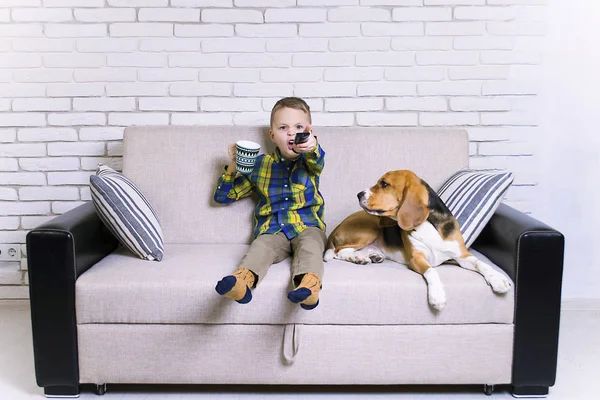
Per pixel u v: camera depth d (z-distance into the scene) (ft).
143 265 7.27
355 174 8.56
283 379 6.95
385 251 7.72
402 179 7.24
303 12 9.46
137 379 6.96
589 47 9.57
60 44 9.51
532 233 6.81
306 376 6.93
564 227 9.93
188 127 8.75
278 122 7.75
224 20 9.47
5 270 9.92
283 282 6.86
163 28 9.48
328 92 9.62
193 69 9.57
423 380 6.95
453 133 8.75
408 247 7.30
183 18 9.46
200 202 8.53
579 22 9.53
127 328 6.87
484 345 6.90
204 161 8.61
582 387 7.34
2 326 9.16
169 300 6.81
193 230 8.50
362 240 7.70
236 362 6.93
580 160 9.78
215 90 9.61
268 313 6.83
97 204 7.34
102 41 9.50
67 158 9.77
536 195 9.86
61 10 9.44
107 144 9.73
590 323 9.36
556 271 6.82
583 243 9.95
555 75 9.64
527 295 6.85
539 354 6.93
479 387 7.43
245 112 9.68
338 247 7.77
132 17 9.46
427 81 9.64
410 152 8.63
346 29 9.51
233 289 6.28
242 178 8.29
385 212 7.25
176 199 8.53
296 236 7.70
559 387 7.35
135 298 6.80
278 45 9.52
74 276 6.83
